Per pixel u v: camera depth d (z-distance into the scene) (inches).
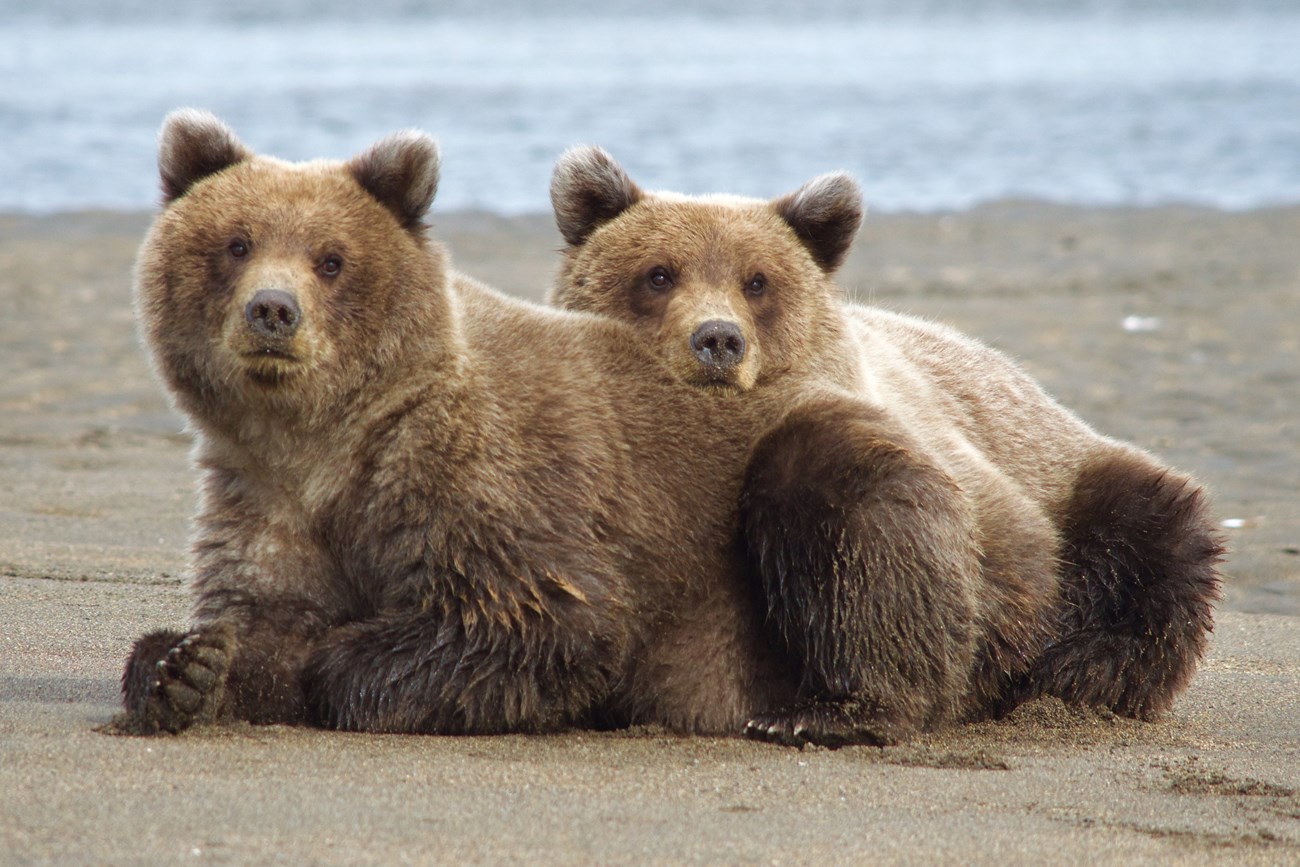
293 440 423.2
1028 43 5032.0
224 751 375.2
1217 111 2684.5
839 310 550.0
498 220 1632.6
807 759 408.8
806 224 561.0
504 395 428.8
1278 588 653.3
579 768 385.1
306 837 317.1
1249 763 427.5
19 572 602.2
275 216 418.6
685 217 550.9
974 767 410.3
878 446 440.8
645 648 443.5
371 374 419.5
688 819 347.3
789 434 448.8
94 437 874.1
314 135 2274.9
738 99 2881.4
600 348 461.1
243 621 419.5
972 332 1167.6
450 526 411.8
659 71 3644.2
